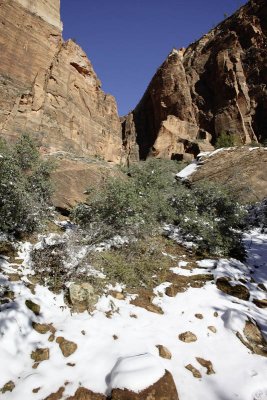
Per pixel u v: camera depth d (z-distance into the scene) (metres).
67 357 3.51
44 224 7.04
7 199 6.16
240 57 43.28
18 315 3.85
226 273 6.20
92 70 34.84
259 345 4.17
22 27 23.94
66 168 10.38
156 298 5.16
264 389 3.33
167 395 2.99
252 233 9.60
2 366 3.19
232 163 15.95
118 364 3.31
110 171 11.70
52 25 26.75
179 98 43.75
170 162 24.20
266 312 5.15
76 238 5.93
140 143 47.66
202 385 3.36
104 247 6.50
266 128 37.03
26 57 23.59
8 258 5.46
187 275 6.14
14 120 20.66
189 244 7.99
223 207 9.39
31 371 3.26
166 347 3.88
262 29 44.72
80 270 5.25
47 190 7.97
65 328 3.95
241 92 39.84
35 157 8.27
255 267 7.03
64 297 4.62
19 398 2.90
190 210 9.60
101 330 4.03
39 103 23.30
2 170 6.33
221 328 4.46
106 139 33.66
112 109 38.34
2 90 20.70
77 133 27.48
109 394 3.01
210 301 5.17
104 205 6.85
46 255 5.50
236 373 3.57
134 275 5.63
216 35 49.88
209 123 41.00
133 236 6.90
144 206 8.34
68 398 2.96
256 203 11.79
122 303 4.82
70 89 29.28
